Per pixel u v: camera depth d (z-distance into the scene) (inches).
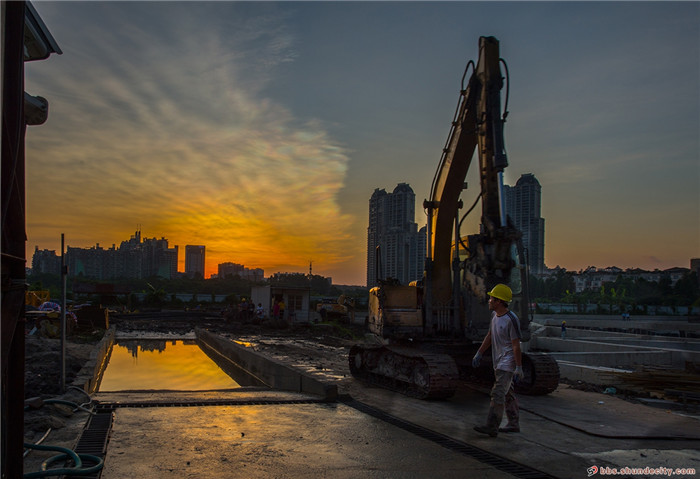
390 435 273.9
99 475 190.1
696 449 258.4
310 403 364.5
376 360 467.5
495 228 381.7
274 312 1413.6
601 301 3991.1
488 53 385.4
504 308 284.4
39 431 244.2
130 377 668.1
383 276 477.4
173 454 222.8
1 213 105.7
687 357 730.2
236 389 469.7
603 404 376.5
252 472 204.4
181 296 3287.4
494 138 377.4
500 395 275.0
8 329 119.0
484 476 210.4
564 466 225.5
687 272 4239.7
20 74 118.1
